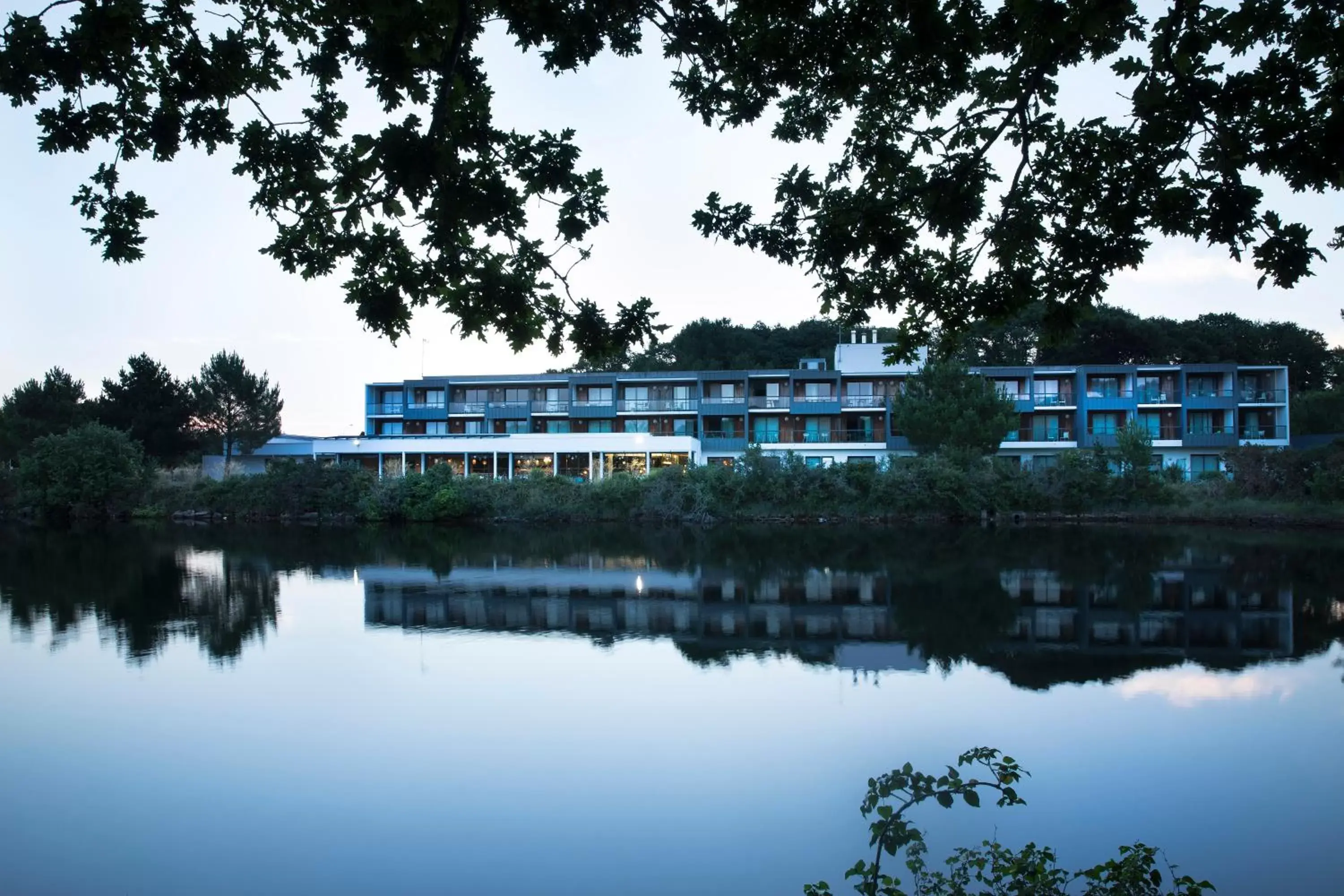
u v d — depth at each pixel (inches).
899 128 241.1
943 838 250.8
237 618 581.9
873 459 1772.9
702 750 322.7
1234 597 640.4
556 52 216.2
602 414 2127.2
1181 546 1015.6
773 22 214.4
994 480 1440.7
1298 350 2482.8
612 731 343.3
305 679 420.5
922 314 248.4
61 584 750.5
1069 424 1996.8
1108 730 340.2
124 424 1913.1
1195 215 198.4
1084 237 214.1
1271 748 317.4
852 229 232.2
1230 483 1434.5
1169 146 200.5
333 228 234.8
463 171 216.7
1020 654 465.1
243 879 231.3
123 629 546.3
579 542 1165.7
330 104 227.0
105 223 212.7
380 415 2218.3
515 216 215.9
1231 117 188.9
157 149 212.4
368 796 283.6
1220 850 241.1
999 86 209.2
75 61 197.8
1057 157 215.0
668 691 398.3
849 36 209.5
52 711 371.6
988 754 180.2
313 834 256.8
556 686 406.3
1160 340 2314.2
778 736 337.1
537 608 615.2
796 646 489.1
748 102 233.0
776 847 247.3
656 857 241.9
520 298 233.9
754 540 1167.0
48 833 258.4
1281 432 1909.4
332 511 1582.2
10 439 1806.1
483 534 1304.1
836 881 227.6
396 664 450.9
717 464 1670.8
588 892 223.3
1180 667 435.8
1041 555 929.5
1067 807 270.5
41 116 205.6
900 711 366.0
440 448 1887.3
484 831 259.0
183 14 205.9
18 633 534.9
